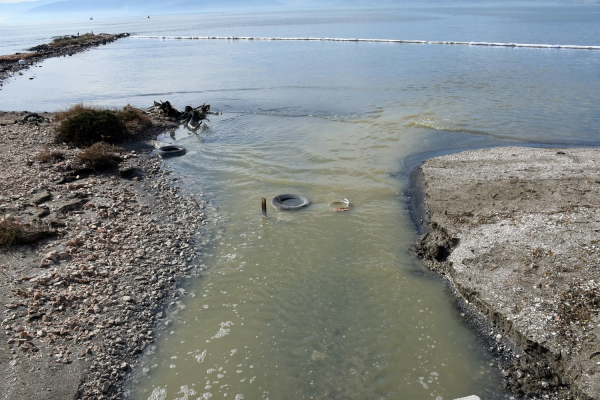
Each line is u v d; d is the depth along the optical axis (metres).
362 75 31.94
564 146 15.15
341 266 8.76
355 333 6.96
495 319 7.00
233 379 6.12
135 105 24.62
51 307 7.13
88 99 26.77
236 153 15.83
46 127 18.20
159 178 13.52
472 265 8.18
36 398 5.55
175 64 42.94
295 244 9.60
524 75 29.00
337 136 17.36
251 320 7.29
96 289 7.74
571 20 93.94
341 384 6.01
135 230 10.00
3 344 6.30
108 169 14.01
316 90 27.08
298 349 6.65
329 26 106.81
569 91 23.58
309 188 12.55
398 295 7.86
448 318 7.27
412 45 53.09
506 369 6.22
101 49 65.75
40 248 8.74
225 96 26.41
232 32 97.44
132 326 7.07
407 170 13.77
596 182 11.09
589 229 8.75
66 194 11.56
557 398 5.68
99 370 6.14
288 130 18.56
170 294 7.96
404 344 6.73
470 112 20.16
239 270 8.68
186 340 6.88
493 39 56.00
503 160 13.48
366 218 10.73
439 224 9.75
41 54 56.16
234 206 11.55
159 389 5.97
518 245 8.50
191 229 10.29
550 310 6.77
